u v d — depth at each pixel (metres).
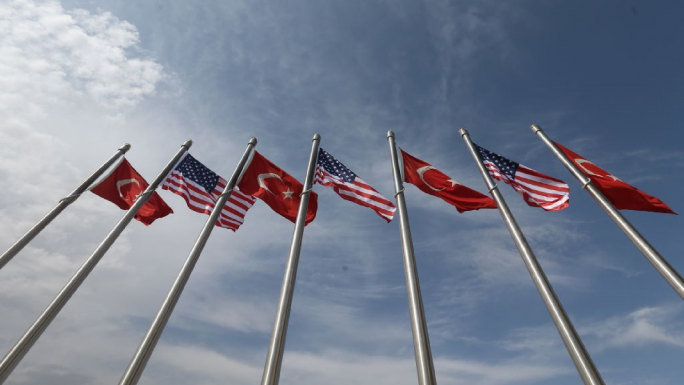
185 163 18.42
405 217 13.06
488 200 15.82
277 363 9.47
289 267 11.84
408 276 11.18
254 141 17.78
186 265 12.54
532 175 16.12
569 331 9.51
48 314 11.98
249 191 16.69
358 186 16.41
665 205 14.95
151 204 18.22
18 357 11.09
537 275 10.94
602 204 13.11
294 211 16.25
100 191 17.45
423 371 8.96
